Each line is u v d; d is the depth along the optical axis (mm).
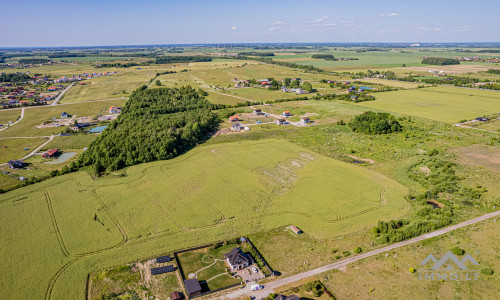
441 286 49875
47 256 57812
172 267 54750
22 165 101938
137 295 48969
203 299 48188
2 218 70000
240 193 81250
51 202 77125
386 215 70750
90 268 54906
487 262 54688
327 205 75188
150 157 102000
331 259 56688
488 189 80750
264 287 50312
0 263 55906
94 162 98625
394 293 48688
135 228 66500
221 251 59406
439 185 82938
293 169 96000
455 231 63406
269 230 65875
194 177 90812
